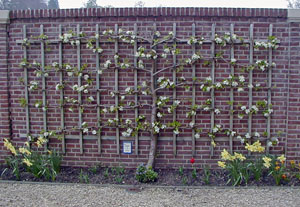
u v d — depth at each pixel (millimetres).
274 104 4656
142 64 4613
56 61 4781
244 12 4551
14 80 4891
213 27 4566
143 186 4211
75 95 4805
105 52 4719
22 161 4785
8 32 4855
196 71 4645
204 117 4723
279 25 4578
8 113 4930
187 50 4641
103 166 4883
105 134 4836
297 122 4633
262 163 4438
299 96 4594
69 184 4293
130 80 4715
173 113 4691
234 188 4141
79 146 4887
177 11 4594
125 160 4852
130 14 4629
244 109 4613
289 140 4656
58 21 4766
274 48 4535
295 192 3986
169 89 4691
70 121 4863
